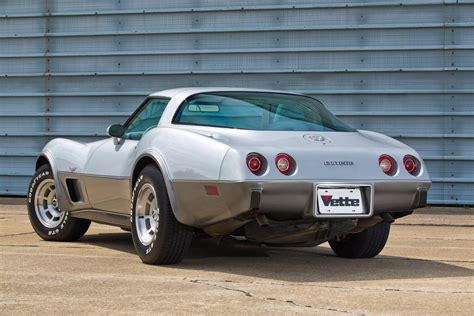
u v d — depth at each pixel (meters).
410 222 10.30
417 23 12.11
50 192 7.89
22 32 13.49
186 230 5.95
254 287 5.17
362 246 6.64
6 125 13.57
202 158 5.63
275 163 5.48
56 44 13.36
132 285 5.20
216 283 5.30
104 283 5.26
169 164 5.86
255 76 12.64
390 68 12.21
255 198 5.38
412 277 5.75
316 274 5.83
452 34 12.05
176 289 5.06
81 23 13.29
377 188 5.72
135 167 6.34
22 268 5.92
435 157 12.15
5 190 13.55
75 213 7.51
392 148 6.00
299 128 6.09
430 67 12.12
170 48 12.95
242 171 5.38
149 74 13.03
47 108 13.43
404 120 12.21
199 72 12.82
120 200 6.72
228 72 12.72
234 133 5.85
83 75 13.27
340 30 12.34
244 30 12.63
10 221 9.91
